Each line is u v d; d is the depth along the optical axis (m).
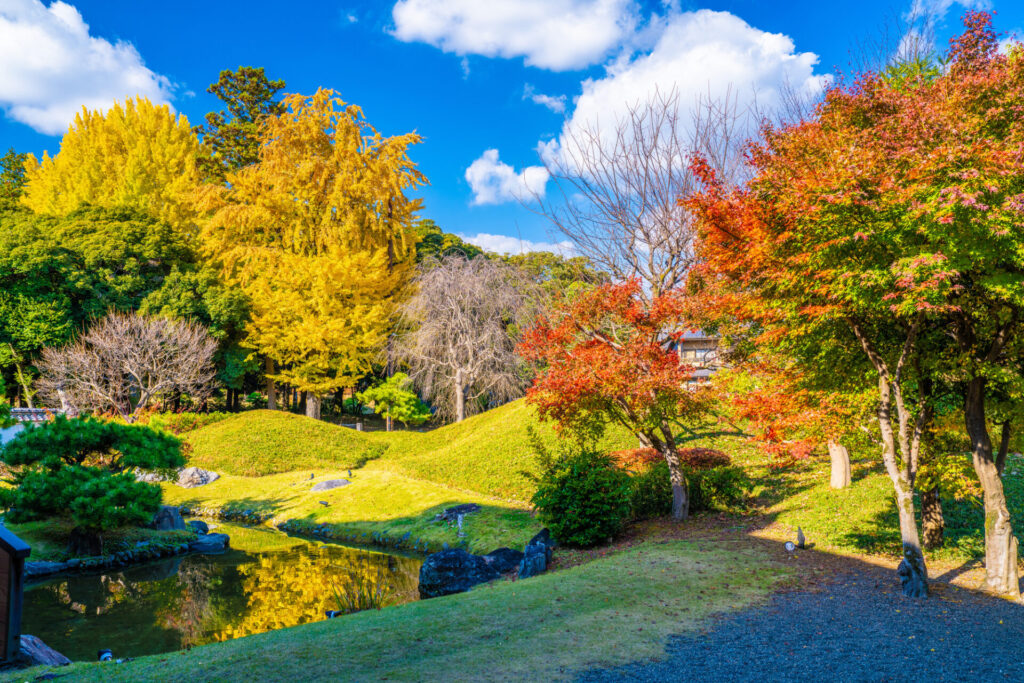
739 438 22.36
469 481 22.83
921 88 8.71
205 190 39.97
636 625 7.82
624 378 13.85
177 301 36.62
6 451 15.27
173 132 52.00
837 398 10.36
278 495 24.00
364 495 22.80
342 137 40.75
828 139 8.85
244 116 53.97
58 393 31.39
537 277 37.22
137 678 6.13
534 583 10.37
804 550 11.77
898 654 6.75
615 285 14.75
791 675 6.18
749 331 12.22
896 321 9.52
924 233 7.30
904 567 8.97
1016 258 7.11
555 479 14.61
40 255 34.03
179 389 35.09
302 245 40.53
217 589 13.50
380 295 40.66
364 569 15.21
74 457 16.50
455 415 38.09
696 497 15.96
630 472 17.75
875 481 15.56
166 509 18.94
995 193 7.06
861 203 7.39
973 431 9.45
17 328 33.06
